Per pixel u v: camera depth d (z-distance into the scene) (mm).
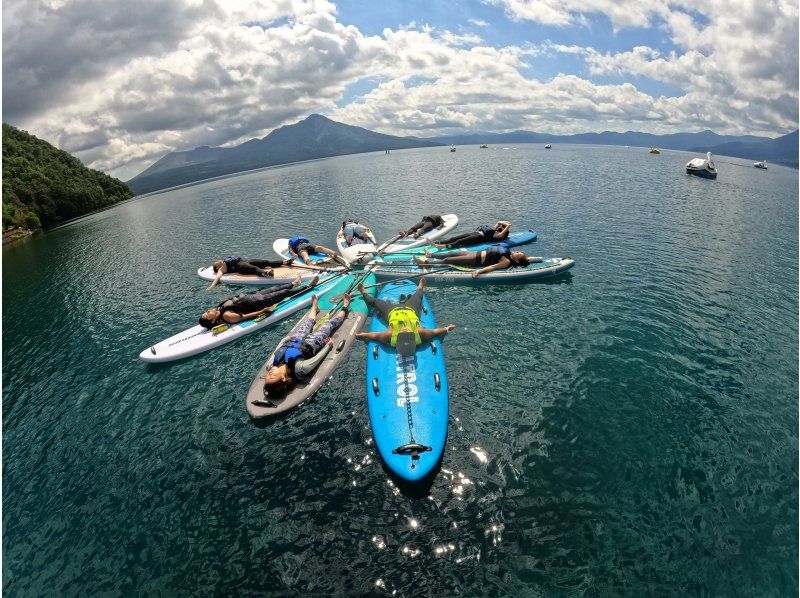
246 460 10258
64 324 20562
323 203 47969
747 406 11062
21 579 8062
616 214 32906
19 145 93938
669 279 19500
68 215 79438
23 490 10312
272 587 7324
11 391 14977
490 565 7363
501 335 15047
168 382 14164
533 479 9062
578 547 7590
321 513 8625
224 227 40531
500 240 23594
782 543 7508
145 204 83125
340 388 12406
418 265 20500
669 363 12984
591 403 11359
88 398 13922
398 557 7621
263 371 13109
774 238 25938
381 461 9742
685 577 7035
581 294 18156
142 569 7945
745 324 15242
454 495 8766
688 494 8586
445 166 84438
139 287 24719
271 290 17969
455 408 11383
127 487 9984
